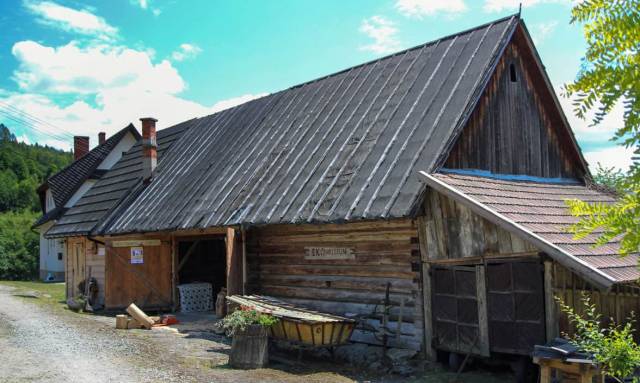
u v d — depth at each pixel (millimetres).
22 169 84188
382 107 14797
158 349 12172
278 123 18469
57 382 9086
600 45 2518
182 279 21281
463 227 10289
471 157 12672
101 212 21328
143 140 21969
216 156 19625
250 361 10656
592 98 2521
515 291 9523
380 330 11695
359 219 11250
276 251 14688
